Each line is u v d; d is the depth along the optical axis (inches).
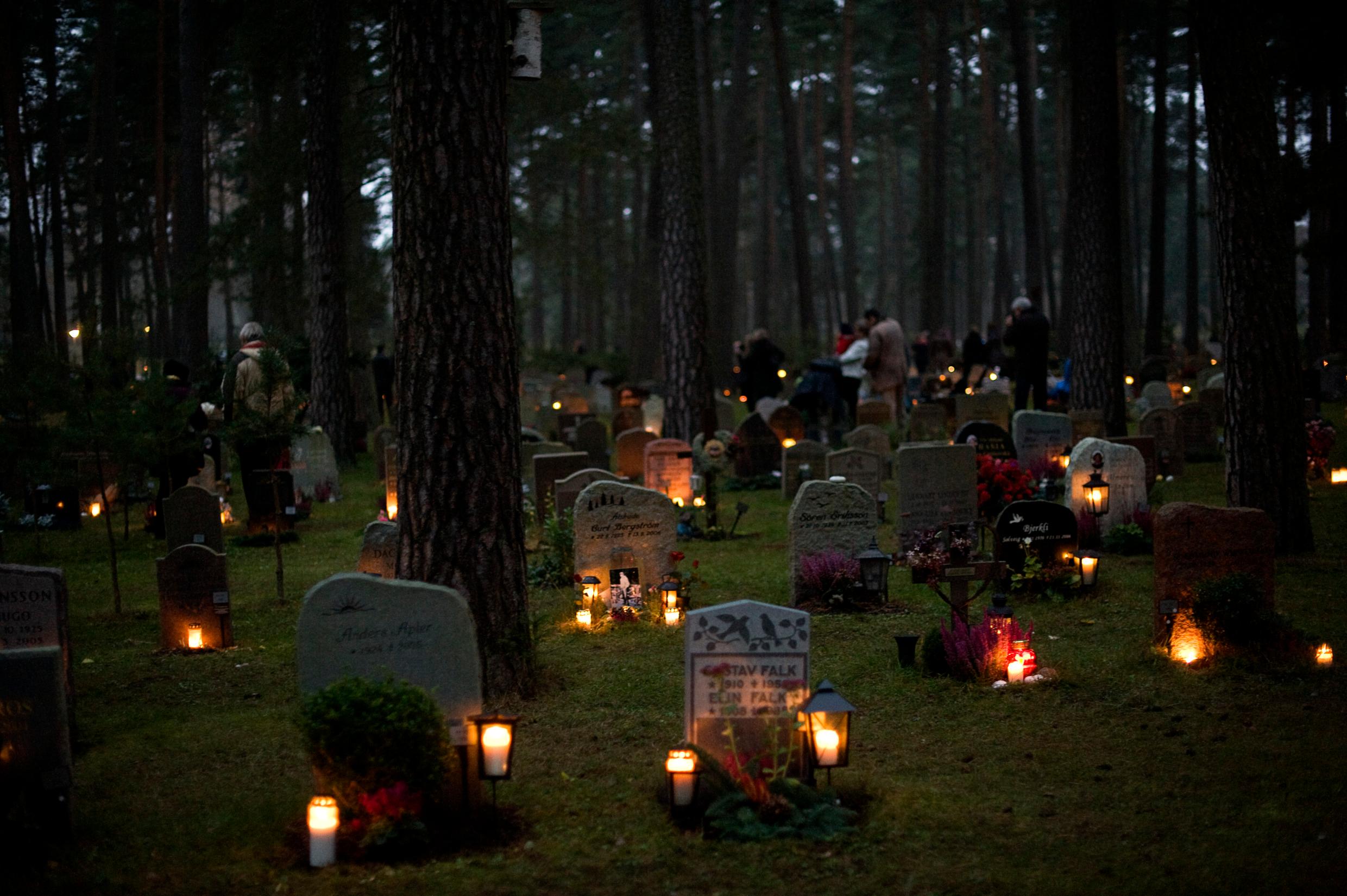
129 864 265.6
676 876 255.8
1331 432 776.9
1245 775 307.1
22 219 1302.9
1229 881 247.9
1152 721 351.6
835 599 501.4
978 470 634.2
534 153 1362.0
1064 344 1582.2
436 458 377.7
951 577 407.2
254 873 260.5
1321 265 1503.4
